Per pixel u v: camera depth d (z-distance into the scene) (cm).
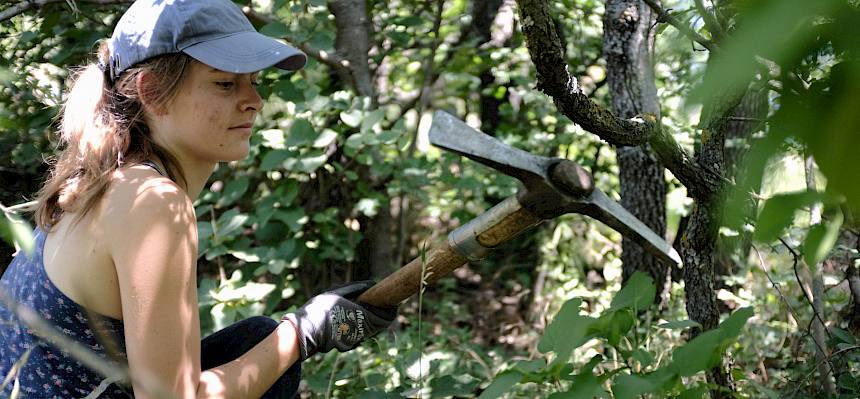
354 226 425
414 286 170
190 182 166
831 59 60
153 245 141
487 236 156
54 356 148
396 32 384
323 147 368
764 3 43
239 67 153
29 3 271
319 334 169
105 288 146
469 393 198
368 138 328
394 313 180
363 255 412
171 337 143
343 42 367
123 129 155
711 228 175
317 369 279
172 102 155
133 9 158
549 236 478
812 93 49
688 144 362
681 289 367
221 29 156
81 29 313
